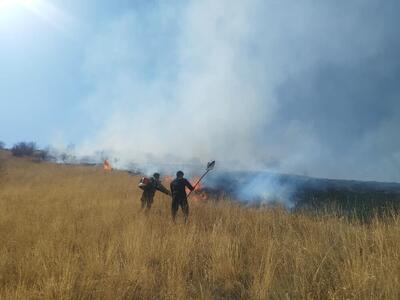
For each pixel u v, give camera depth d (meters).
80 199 13.74
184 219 10.16
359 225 8.12
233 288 5.76
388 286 4.69
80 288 5.26
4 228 8.93
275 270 6.03
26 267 5.96
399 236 6.45
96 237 7.92
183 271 6.36
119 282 5.53
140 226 8.52
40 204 12.86
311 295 5.00
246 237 8.21
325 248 6.67
